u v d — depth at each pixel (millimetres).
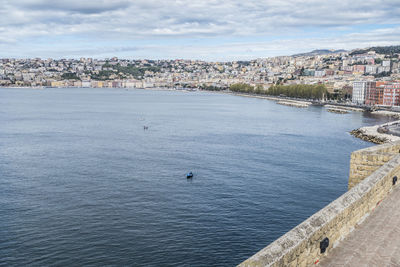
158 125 179250
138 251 51250
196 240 54281
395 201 22375
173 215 62750
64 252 50938
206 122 192625
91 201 69375
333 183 80375
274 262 11758
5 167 93688
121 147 120375
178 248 52031
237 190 75375
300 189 76125
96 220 60844
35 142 128750
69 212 64250
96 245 52750
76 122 189750
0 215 62844
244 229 57688
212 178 83938
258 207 66312
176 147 120312
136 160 101625
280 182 80688
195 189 76125
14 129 161000
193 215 62750
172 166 94812
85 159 102625
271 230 57594
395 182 25281
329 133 152750
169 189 76250
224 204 67750
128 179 83312
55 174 87375
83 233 56281
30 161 100062
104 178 84125
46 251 51219
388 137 132250
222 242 53719
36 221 60500
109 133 151625
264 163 97375
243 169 91438
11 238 54688
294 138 138500
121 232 56594
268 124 183125
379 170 23578
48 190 75688
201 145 123500
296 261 13094
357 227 18266
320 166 94375
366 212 19828
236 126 174875
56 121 193250
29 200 69875
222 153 110125
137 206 66875
